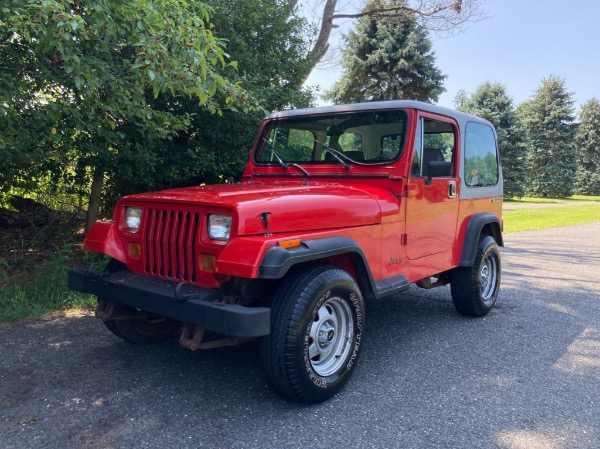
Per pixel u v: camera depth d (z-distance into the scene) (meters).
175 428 2.93
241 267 2.85
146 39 4.16
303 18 8.99
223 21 7.59
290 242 3.03
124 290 3.36
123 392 3.39
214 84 4.59
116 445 2.73
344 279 3.34
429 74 25.31
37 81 4.96
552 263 9.45
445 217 4.68
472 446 2.82
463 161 4.96
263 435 2.87
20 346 4.18
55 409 3.12
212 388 3.49
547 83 45.09
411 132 4.09
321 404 3.29
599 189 52.16
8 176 6.80
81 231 8.46
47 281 5.71
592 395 3.51
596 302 6.34
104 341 4.37
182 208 3.29
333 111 4.49
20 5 3.77
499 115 33.16
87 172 7.60
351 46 26.19
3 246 7.45
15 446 2.70
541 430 3.01
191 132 8.10
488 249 5.34
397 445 2.80
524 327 5.13
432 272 4.54
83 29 4.07
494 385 3.65
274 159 4.81
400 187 4.05
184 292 3.08
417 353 4.30
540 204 32.53
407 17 12.85
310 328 3.12
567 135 44.53
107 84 4.98
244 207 3.01
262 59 8.27
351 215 3.60
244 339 3.41
